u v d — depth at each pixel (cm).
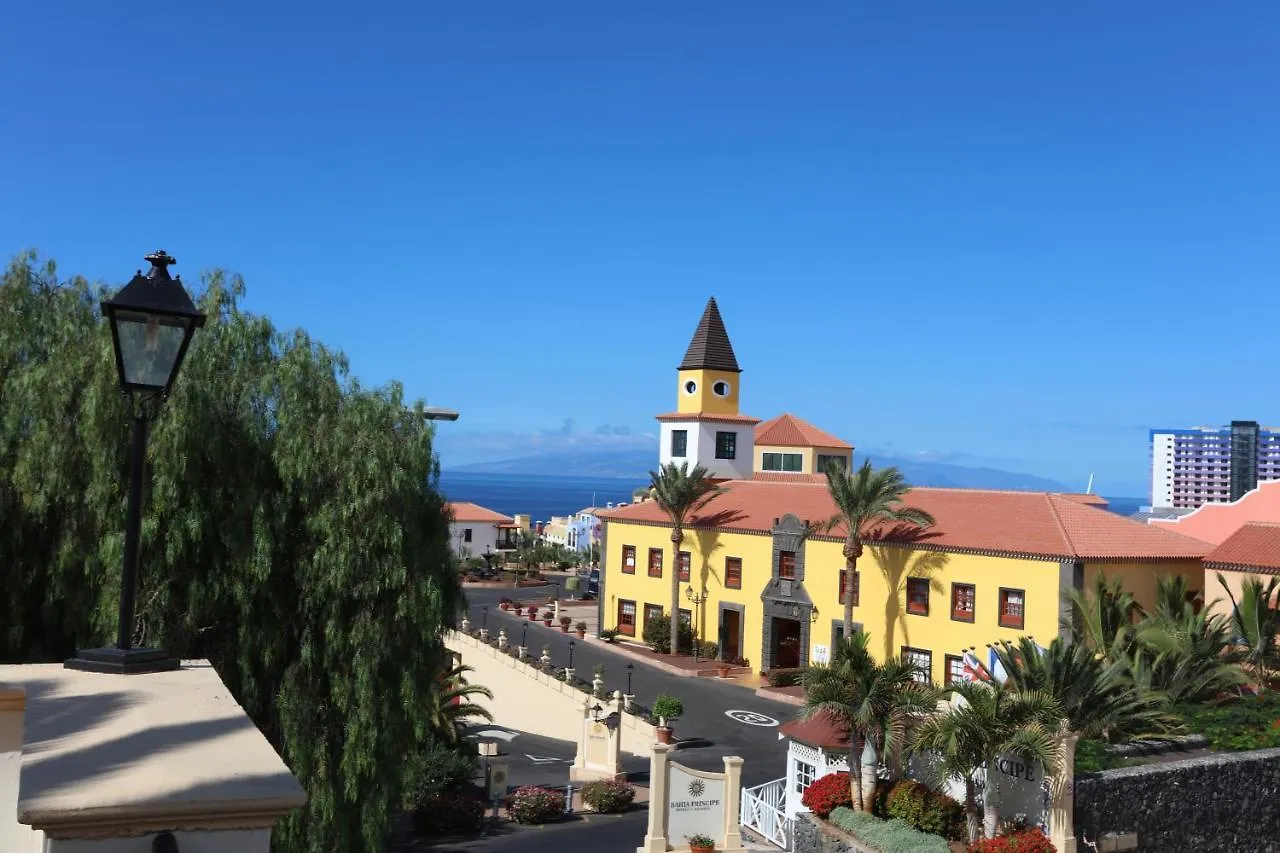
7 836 413
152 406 647
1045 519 4500
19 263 2061
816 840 2427
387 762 2144
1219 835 2314
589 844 2834
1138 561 4294
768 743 4106
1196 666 2797
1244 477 17788
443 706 3522
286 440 2086
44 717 430
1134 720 2486
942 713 2356
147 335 630
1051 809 2091
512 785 3528
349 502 2103
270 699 2088
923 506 5084
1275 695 2856
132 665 553
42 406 1906
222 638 2066
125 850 329
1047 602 4209
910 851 2183
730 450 6994
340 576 2048
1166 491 18438
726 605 5766
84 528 1892
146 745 387
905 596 4806
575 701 4494
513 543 11906
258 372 2188
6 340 1975
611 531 6562
